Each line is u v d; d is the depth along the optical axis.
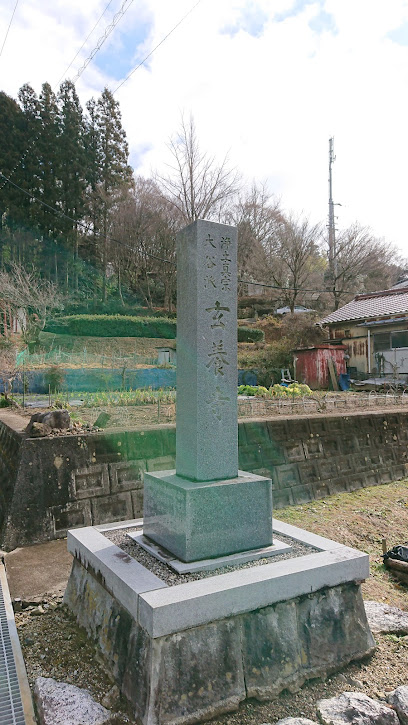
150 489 3.56
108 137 33.31
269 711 2.59
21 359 17.70
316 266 34.09
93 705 2.52
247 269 33.44
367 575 3.21
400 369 18.00
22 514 5.09
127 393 11.51
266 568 2.95
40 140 29.45
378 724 2.42
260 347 24.27
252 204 34.28
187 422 3.45
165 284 33.06
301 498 7.09
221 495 3.16
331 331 21.75
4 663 2.86
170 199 29.94
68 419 6.18
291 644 2.84
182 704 2.42
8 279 23.42
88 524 5.43
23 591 4.00
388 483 8.33
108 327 26.12
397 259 37.41
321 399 11.69
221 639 2.63
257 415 8.82
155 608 2.41
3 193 28.48
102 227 32.47
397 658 3.10
